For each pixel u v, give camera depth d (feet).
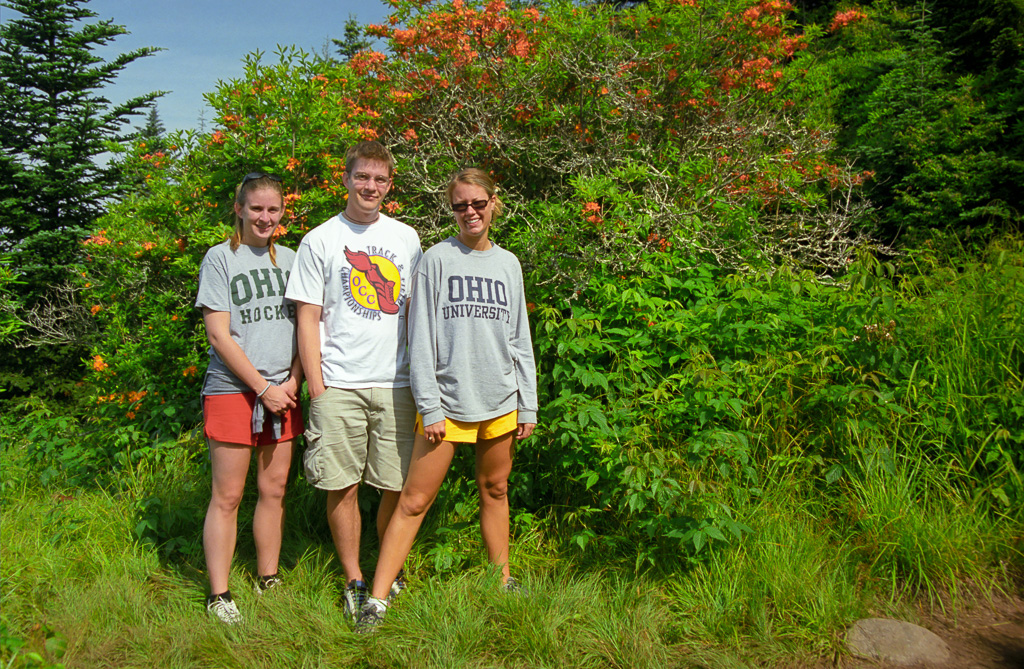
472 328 8.49
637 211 13.43
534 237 12.12
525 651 7.93
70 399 26.45
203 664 7.78
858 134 24.18
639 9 17.71
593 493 10.36
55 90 38.09
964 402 10.95
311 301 8.67
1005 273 12.84
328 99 15.23
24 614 8.51
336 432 8.75
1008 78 23.79
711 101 17.24
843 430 10.42
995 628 8.67
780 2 16.96
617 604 8.67
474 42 16.63
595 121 16.08
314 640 8.11
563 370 10.60
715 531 8.61
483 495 9.16
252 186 8.66
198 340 14.55
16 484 12.88
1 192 34.42
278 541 9.34
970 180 19.70
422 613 8.44
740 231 14.33
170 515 10.46
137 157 15.94
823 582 8.93
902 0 30.30
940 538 9.51
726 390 10.37
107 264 15.16
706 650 8.04
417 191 14.98
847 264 14.61
